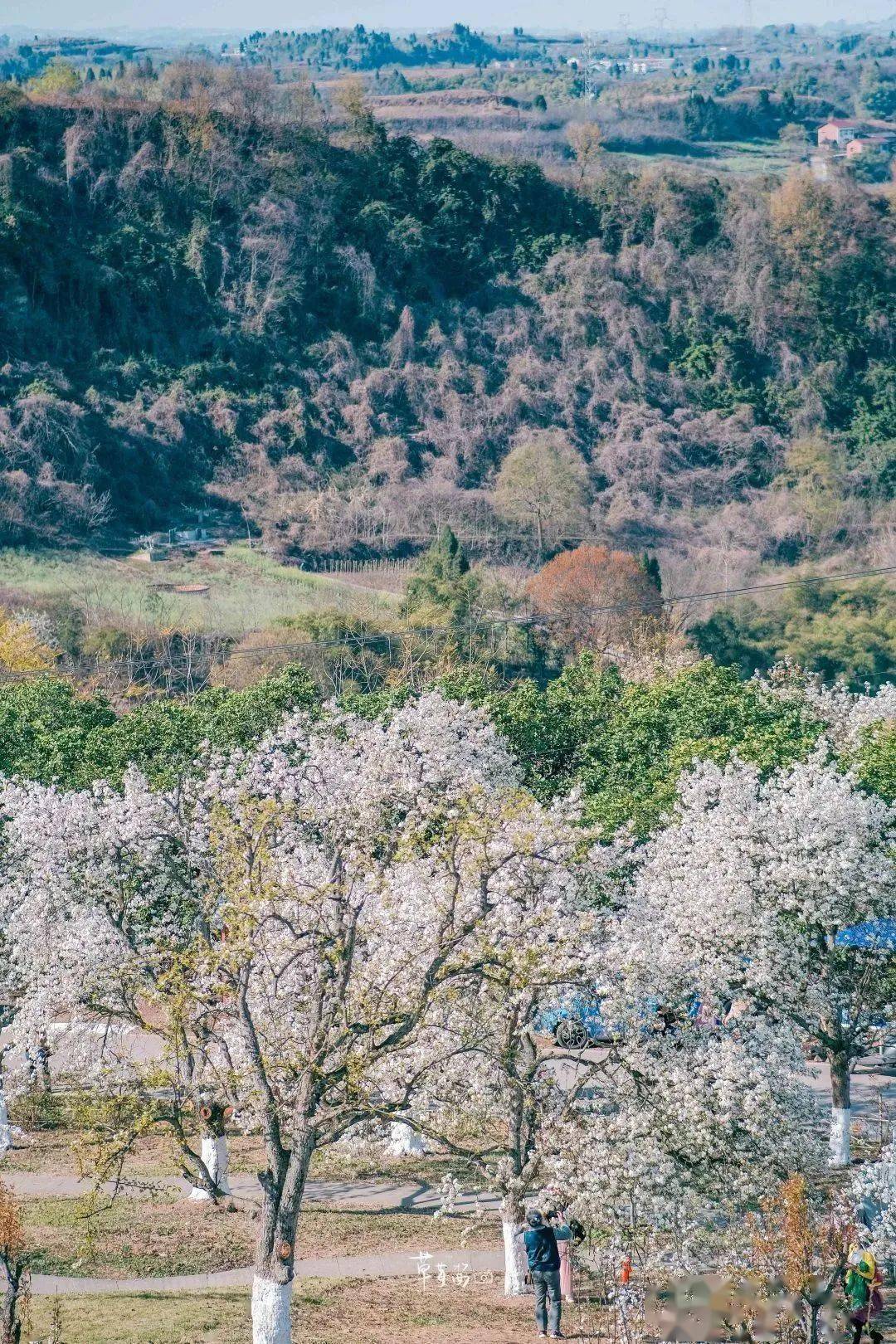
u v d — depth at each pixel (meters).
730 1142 28.80
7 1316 23.91
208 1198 32.84
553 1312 25.84
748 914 35.78
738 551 186.12
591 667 70.06
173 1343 24.61
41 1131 38.91
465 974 27.98
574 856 29.14
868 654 141.88
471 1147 34.09
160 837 36.03
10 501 174.50
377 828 29.97
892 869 37.72
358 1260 30.25
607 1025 29.09
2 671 102.19
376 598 161.50
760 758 47.84
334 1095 28.66
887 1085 43.69
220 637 128.12
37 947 35.41
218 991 27.09
